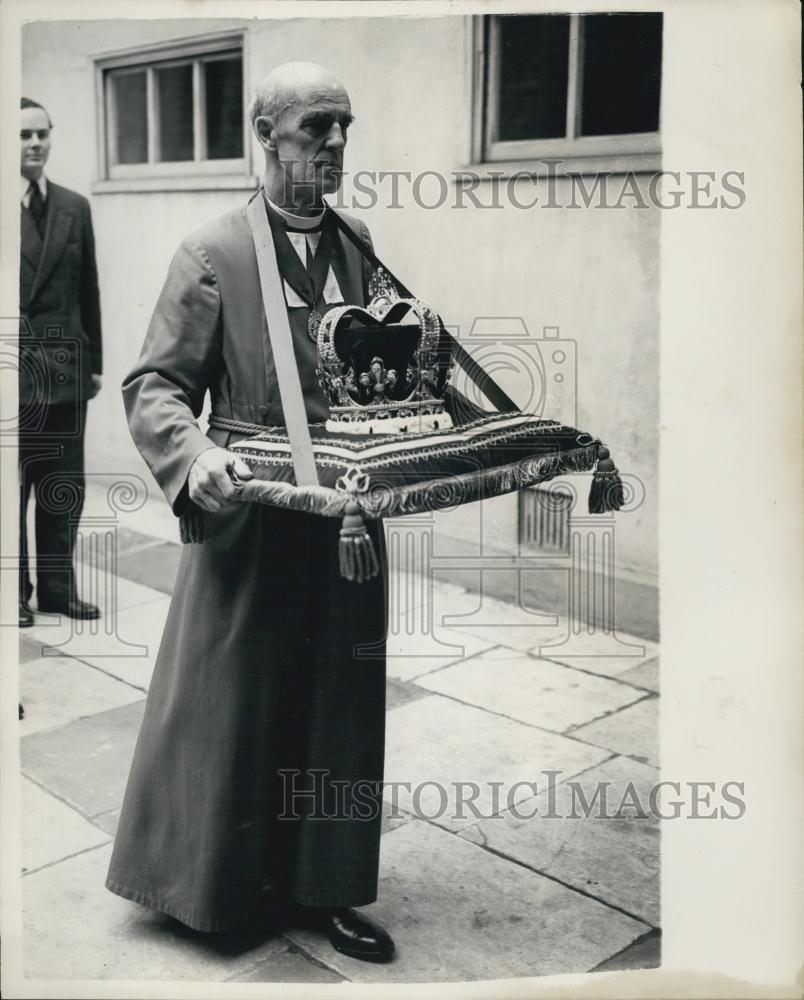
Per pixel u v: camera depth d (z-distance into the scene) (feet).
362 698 7.61
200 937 7.90
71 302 13.73
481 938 8.00
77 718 11.48
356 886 7.70
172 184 16.96
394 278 7.72
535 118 13.32
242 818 7.49
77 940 7.84
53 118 18.15
